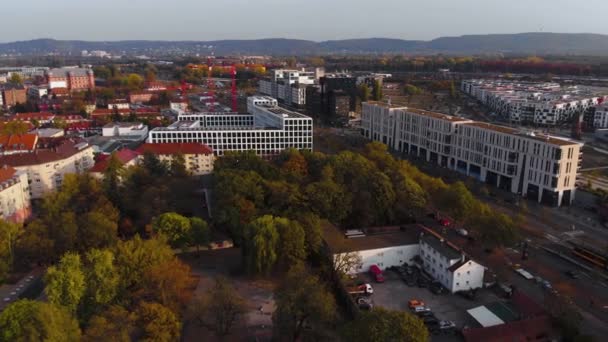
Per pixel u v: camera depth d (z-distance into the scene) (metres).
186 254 172.62
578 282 146.75
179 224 163.50
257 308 137.00
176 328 113.00
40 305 102.25
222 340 122.06
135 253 132.62
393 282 147.50
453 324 122.44
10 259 149.75
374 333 94.50
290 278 124.31
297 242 151.25
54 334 98.38
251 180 190.12
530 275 148.50
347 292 137.00
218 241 180.00
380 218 185.50
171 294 126.38
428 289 143.00
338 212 179.88
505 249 169.88
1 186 188.00
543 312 120.25
